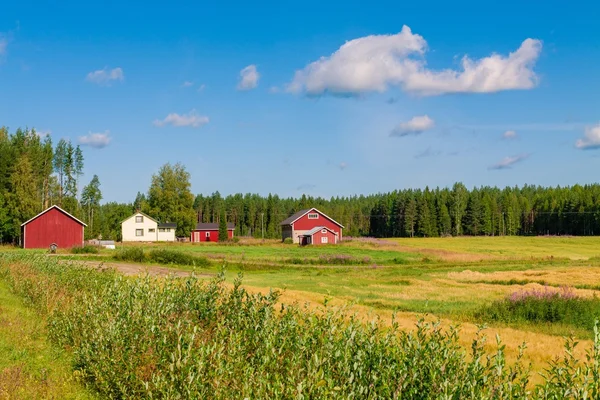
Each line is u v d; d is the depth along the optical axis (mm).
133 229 109562
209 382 7809
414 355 7492
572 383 6625
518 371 7363
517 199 181000
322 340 8008
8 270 28078
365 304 28844
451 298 32094
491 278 44750
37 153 101562
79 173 108562
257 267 54219
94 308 13141
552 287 37719
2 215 82062
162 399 8250
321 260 60906
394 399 6750
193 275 13055
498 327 22641
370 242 93688
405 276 47031
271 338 8484
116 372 10398
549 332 22203
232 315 10617
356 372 7320
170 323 10492
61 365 12562
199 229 120188
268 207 176750
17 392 10305
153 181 126062
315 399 6715
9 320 16328
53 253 59375
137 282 13492
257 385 7469
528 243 111812
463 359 7539
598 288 38000
